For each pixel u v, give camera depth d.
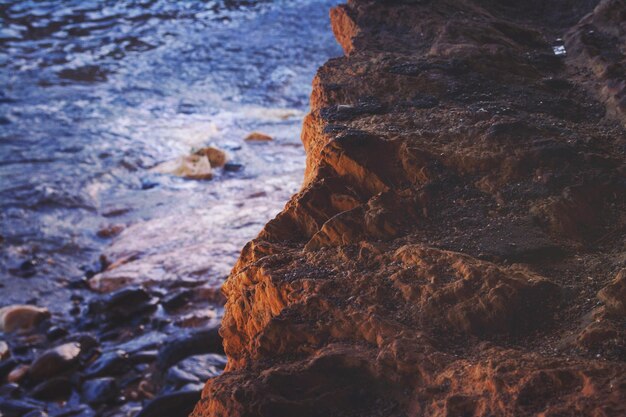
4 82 14.34
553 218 2.93
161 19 18.30
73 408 6.36
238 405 2.22
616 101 3.84
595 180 3.10
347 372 2.29
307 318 2.48
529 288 2.47
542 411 1.96
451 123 3.51
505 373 2.08
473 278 2.50
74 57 15.78
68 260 8.97
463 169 3.19
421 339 2.30
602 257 2.76
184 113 13.33
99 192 10.56
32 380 6.76
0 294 8.26
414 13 5.09
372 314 2.41
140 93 14.09
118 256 8.82
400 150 3.23
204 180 10.98
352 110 3.72
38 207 10.06
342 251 2.79
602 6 5.00
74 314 7.87
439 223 2.95
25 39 16.69
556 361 2.13
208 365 6.50
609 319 2.35
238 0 19.89
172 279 8.14
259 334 2.48
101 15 18.39
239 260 3.03
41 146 11.81
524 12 5.76
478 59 4.22
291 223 3.08
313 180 3.20
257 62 15.70
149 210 10.10
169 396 5.98
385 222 2.90
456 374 2.15
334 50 16.38
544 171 3.14
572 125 3.60
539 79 4.19
